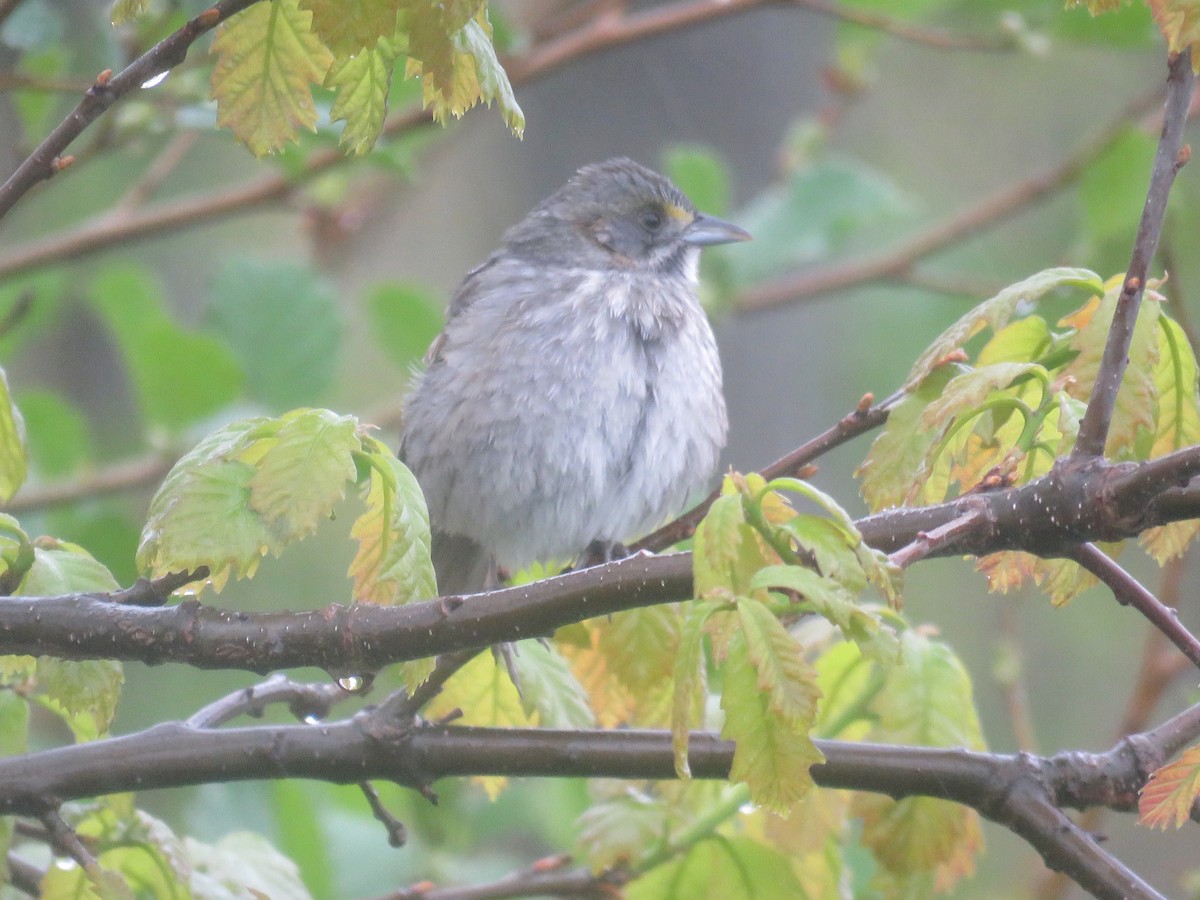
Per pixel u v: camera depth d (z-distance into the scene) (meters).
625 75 17.38
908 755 5.59
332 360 11.38
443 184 18.72
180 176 18.11
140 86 4.99
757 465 16.67
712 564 4.36
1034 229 17.44
